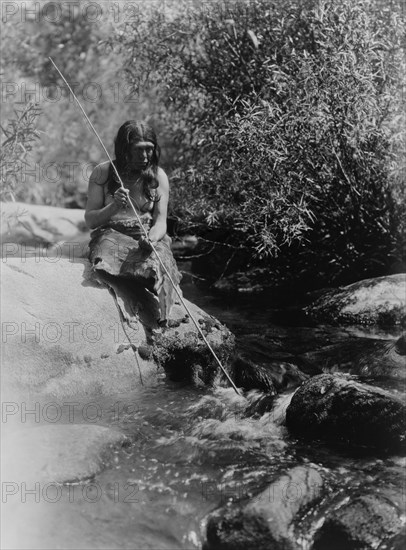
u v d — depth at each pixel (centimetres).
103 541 382
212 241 821
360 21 718
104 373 534
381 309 671
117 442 454
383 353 593
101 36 1124
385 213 750
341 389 486
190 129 866
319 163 727
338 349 615
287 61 758
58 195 1083
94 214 582
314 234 769
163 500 412
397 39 731
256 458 454
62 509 401
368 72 709
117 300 560
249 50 820
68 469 423
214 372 556
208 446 466
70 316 539
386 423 465
